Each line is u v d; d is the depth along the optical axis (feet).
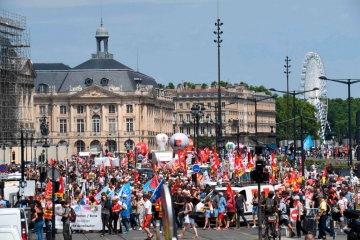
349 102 449.89
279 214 274.57
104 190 319.68
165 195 105.50
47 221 278.87
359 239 177.37
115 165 603.26
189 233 297.74
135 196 328.70
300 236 275.18
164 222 106.11
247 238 271.49
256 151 255.29
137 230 320.70
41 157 499.51
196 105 615.98
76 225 311.06
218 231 303.68
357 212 178.60
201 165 529.86
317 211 277.64
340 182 399.24
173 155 615.16
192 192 326.24
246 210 325.42
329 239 271.90
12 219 197.47
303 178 446.19
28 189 334.03
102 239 287.89
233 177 451.12
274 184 372.38
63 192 315.99
